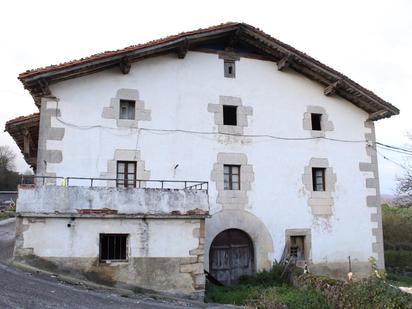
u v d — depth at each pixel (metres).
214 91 13.72
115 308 8.08
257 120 14.06
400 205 23.98
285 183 13.99
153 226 10.34
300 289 10.93
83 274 9.63
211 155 13.28
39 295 7.97
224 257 13.05
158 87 13.05
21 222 9.45
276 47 14.04
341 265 14.15
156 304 9.09
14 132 13.05
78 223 9.80
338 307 9.27
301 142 14.48
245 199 13.43
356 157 15.16
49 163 11.61
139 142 12.54
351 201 14.76
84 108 12.16
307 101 14.85
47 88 11.68
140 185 12.32
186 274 10.35
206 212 10.73
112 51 12.16
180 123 13.09
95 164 12.01
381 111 15.08
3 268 9.22
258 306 9.95
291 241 13.91
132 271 9.98
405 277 15.98
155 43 12.57
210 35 13.38
